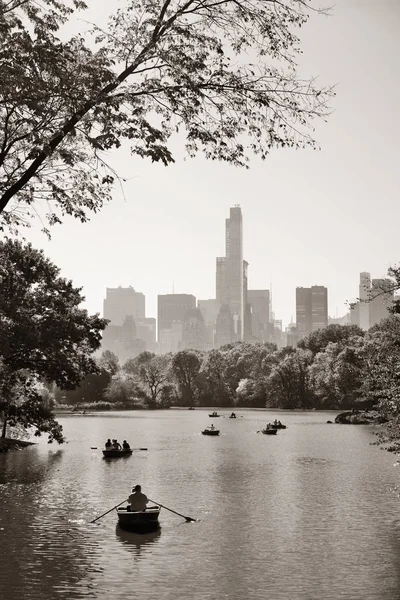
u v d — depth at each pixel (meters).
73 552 24.19
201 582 20.58
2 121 15.27
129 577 21.12
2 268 48.78
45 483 41.28
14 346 45.75
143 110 15.20
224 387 191.88
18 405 58.00
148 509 29.25
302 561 23.08
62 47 14.27
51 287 50.81
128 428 102.75
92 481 42.28
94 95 14.20
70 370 50.16
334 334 180.38
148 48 14.70
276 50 15.38
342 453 60.69
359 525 28.86
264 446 69.31
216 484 41.22
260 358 198.75
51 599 18.83
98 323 53.22
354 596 19.25
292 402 165.12
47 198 16.64
